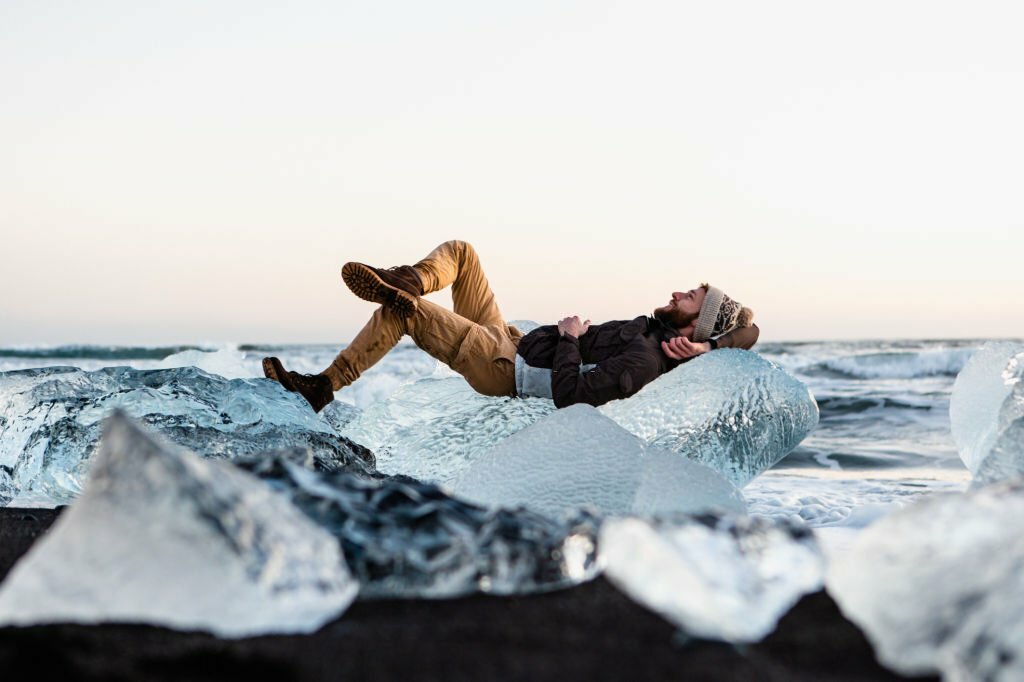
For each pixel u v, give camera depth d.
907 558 1.62
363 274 3.84
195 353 5.05
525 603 1.83
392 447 4.22
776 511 3.93
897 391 11.41
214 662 1.47
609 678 1.44
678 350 3.97
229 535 1.54
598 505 2.78
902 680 1.47
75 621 1.58
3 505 3.74
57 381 4.04
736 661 1.52
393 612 1.76
